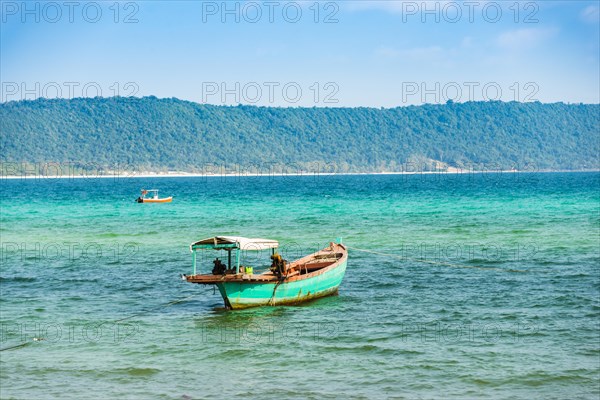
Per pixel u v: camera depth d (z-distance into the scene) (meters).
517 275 36.03
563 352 22.66
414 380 20.41
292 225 67.19
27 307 29.92
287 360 22.28
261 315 27.94
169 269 39.62
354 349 23.25
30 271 39.12
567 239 50.75
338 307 29.22
